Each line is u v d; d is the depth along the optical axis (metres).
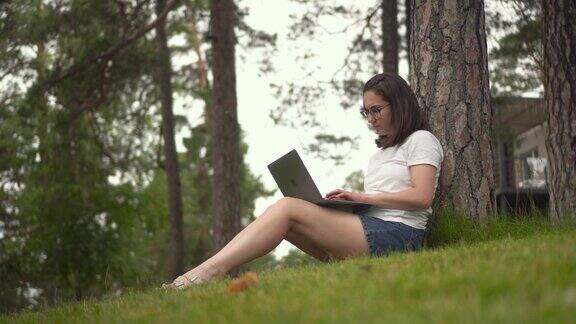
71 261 20.53
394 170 6.01
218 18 17.66
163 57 17.12
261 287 4.25
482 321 2.81
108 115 18.28
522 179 21.81
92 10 16.02
